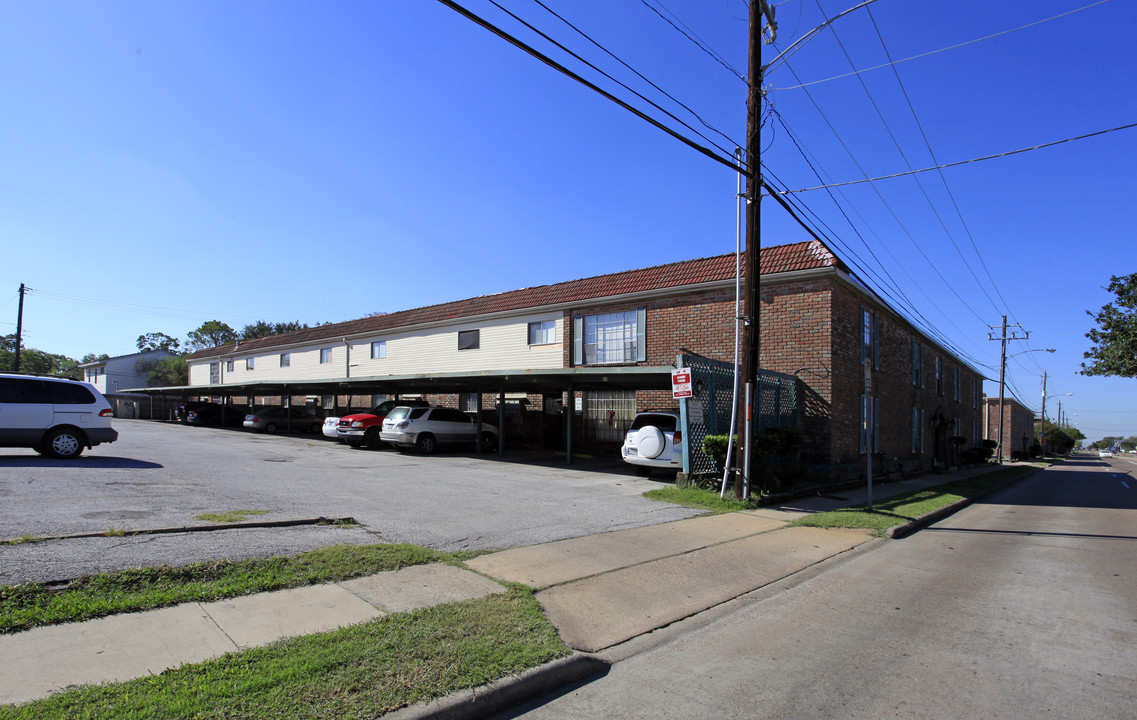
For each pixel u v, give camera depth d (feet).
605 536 28.32
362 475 45.47
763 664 15.52
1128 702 13.47
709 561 25.21
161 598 16.52
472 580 20.38
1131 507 50.75
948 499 48.24
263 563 19.93
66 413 42.86
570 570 22.49
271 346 126.82
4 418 40.65
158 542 21.21
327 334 110.73
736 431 40.98
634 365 64.95
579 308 70.64
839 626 18.43
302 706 11.60
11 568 17.34
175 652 13.70
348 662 13.57
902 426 74.74
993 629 18.21
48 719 10.53
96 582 16.98
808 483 49.34
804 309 53.31
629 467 57.11
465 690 12.80
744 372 40.93
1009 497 59.62
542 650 14.89
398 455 63.36
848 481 52.24
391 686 12.62
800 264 53.42
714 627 18.30
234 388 108.68
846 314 55.98
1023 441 224.94
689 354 43.11
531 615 17.20
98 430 44.16
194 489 33.78
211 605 16.69
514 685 13.34
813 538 30.66
